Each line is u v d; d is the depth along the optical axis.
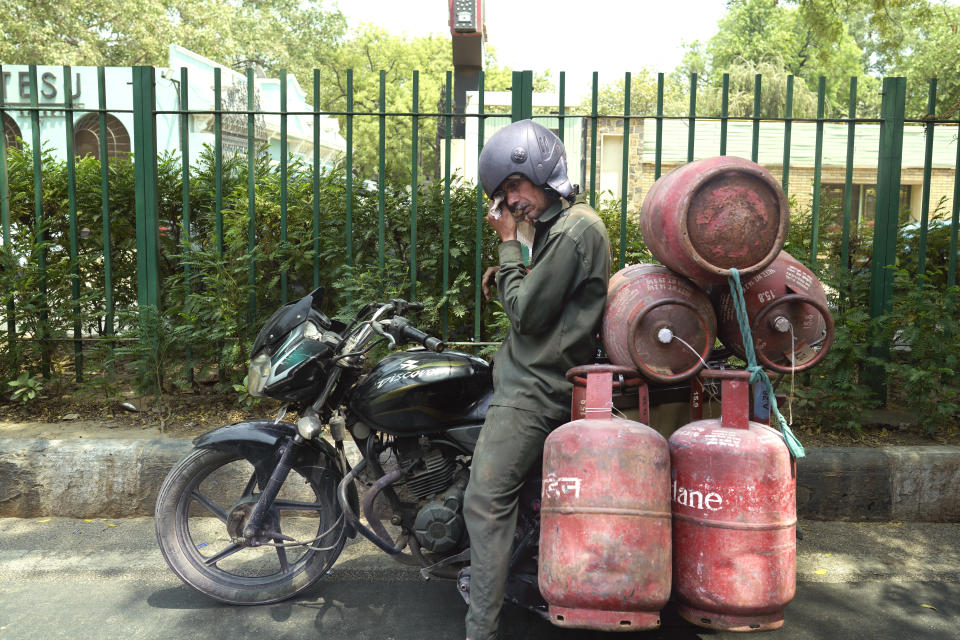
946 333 4.18
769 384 2.43
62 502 3.83
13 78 14.23
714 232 2.34
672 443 2.38
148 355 4.43
